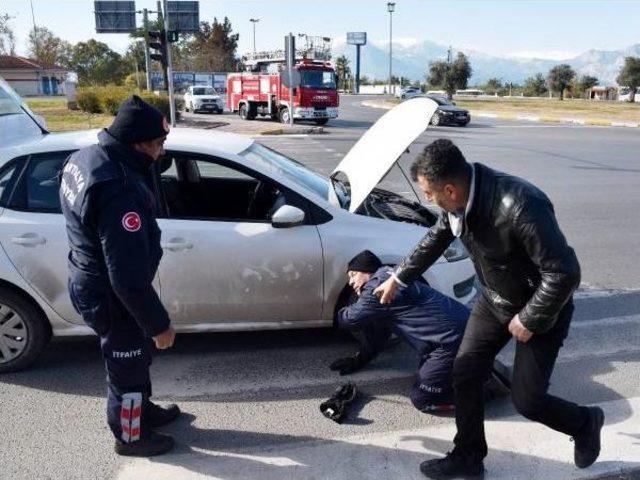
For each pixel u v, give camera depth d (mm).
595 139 20438
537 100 63688
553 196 10281
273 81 26469
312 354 4293
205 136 4613
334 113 25875
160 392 3760
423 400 3506
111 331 2822
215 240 3887
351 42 91688
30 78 66750
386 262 4004
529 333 2420
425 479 2924
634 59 65750
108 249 2531
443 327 3387
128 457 3104
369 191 4004
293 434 3324
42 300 3850
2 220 3789
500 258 2449
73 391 3775
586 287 5754
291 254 3957
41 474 2961
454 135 21516
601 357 4266
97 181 2494
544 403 2664
